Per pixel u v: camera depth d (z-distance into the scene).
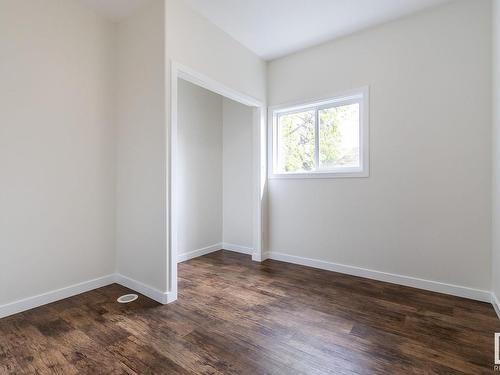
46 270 2.27
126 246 2.66
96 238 2.62
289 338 1.77
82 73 2.49
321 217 3.21
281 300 2.35
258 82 3.43
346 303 2.29
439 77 2.48
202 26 2.60
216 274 3.04
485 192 2.30
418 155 2.59
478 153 2.32
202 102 3.91
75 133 2.45
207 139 3.99
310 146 3.38
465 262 2.39
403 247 2.68
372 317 2.05
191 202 3.74
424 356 1.58
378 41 2.79
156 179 2.35
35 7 2.18
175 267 2.36
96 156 2.61
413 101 2.60
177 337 1.78
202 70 2.60
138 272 2.54
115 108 2.75
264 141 3.58
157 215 2.35
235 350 1.64
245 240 4.01
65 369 1.47
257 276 2.97
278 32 2.90
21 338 1.76
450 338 1.76
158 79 2.30
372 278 2.86
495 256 2.18
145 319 2.01
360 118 2.97
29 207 2.17
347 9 2.52
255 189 3.57
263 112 3.54
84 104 2.51
